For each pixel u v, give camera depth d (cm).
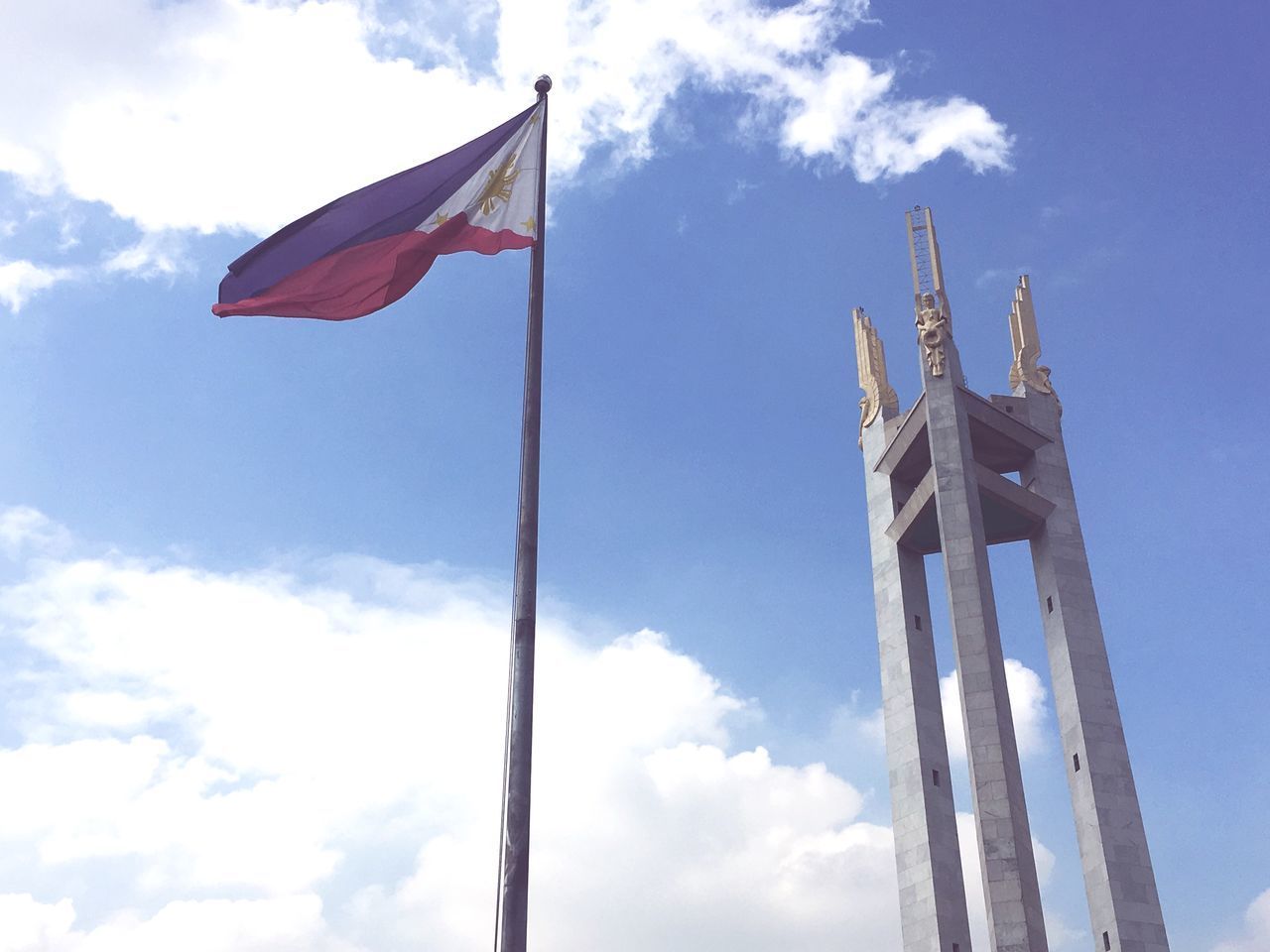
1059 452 7669
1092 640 7025
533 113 3166
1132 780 6619
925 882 6450
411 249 3034
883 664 7281
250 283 2975
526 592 2412
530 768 2214
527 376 2731
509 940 2064
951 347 7362
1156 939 6172
